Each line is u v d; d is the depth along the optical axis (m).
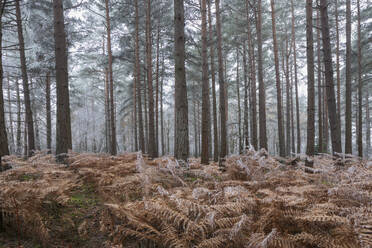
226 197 2.78
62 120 6.56
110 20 12.72
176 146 5.53
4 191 2.72
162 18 14.20
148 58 12.25
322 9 6.54
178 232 2.48
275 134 30.31
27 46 11.51
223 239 2.19
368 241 1.77
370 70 16.31
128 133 27.95
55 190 3.19
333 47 16.66
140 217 2.62
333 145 6.34
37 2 11.21
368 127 23.48
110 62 12.28
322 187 3.36
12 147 12.36
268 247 2.13
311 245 2.27
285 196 2.78
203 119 8.05
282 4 16.17
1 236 2.74
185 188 3.48
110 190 3.87
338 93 15.41
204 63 8.44
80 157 5.95
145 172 3.51
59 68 6.60
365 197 2.57
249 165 4.24
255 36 15.52
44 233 2.58
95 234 2.91
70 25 12.84
